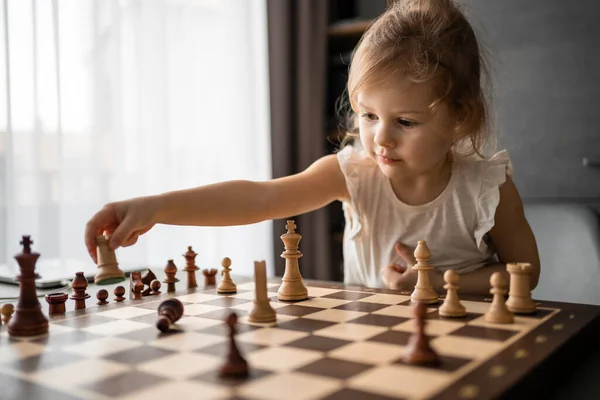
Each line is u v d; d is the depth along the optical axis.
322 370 0.65
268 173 2.77
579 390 0.71
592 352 0.87
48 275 1.43
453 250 1.37
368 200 1.40
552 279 1.64
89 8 2.12
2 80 1.94
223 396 0.58
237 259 2.70
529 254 1.36
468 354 0.70
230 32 2.60
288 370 0.65
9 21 1.95
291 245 1.09
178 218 1.11
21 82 1.97
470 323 0.87
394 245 1.39
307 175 1.40
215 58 2.55
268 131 2.77
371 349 0.73
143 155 2.28
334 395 0.57
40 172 2.01
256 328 0.85
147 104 2.31
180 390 0.60
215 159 2.55
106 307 1.03
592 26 2.08
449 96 1.15
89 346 0.77
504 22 2.22
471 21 2.12
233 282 1.27
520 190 2.23
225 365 0.64
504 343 0.75
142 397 0.58
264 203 1.26
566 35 2.12
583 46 2.10
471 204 1.33
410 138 1.13
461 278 1.29
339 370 0.65
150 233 2.38
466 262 1.37
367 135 1.20
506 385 0.59
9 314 0.95
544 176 2.19
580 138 2.12
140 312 0.99
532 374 0.64
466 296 1.11
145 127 2.31
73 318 0.94
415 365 0.67
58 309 0.98
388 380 0.62
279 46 2.76
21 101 1.98
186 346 0.77
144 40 2.30
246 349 0.74
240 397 0.57
